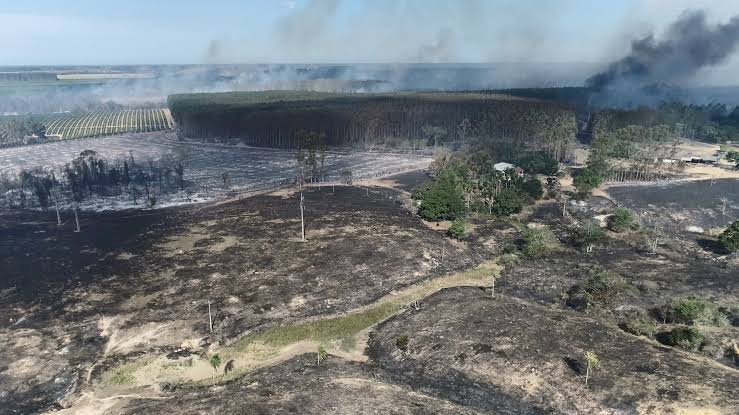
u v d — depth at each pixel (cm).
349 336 7556
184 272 9262
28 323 7656
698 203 14138
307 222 12038
